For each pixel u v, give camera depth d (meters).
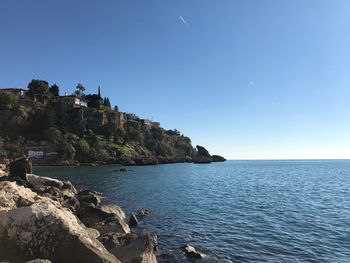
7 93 174.50
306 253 21.00
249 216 33.31
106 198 45.47
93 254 11.57
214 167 188.50
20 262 11.20
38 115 171.62
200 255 19.98
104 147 178.88
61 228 11.85
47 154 151.88
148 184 69.38
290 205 41.41
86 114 194.62
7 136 158.25
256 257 20.09
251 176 108.38
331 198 49.31
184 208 37.84
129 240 16.86
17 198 16.75
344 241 23.86
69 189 38.56
